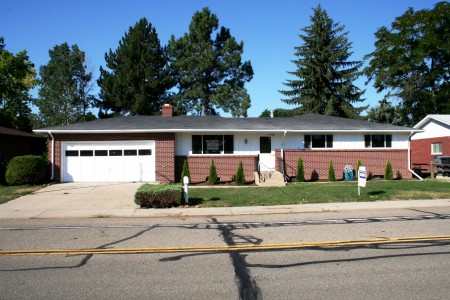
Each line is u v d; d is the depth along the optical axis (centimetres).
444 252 689
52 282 546
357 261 638
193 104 4791
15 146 2795
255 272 586
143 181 2083
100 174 2072
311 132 2275
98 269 607
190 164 2180
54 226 992
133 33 4334
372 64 4447
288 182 2178
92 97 4509
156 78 4316
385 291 501
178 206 1311
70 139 2061
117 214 1177
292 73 4778
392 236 822
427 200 1404
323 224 984
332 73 4638
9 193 1619
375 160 2353
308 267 608
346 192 1584
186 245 764
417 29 4125
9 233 898
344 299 477
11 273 589
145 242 794
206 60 4541
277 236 840
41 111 4619
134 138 2091
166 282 544
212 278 560
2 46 4244
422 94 4303
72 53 4634
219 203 1365
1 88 3919
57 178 2038
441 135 3030
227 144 2230
